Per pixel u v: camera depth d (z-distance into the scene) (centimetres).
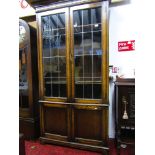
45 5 203
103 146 191
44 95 216
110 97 227
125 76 211
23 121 236
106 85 184
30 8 257
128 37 215
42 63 212
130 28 213
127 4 212
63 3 194
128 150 200
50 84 214
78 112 200
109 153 193
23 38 226
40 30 209
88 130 197
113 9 218
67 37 196
